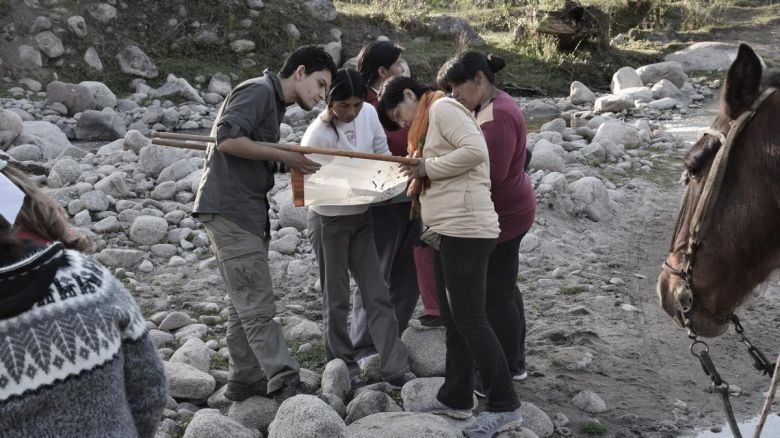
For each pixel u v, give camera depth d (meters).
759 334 5.64
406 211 4.79
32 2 14.72
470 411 4.25
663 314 5.91
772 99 3.17
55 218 2.22
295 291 6.14
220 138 3.96
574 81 15.31
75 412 1.98
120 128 12.12
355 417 4.22
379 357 4.71
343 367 4.56
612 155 9.77
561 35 16.50
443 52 16.19
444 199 3.86
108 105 13.22
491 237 3.88
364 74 4.87
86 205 7.26
